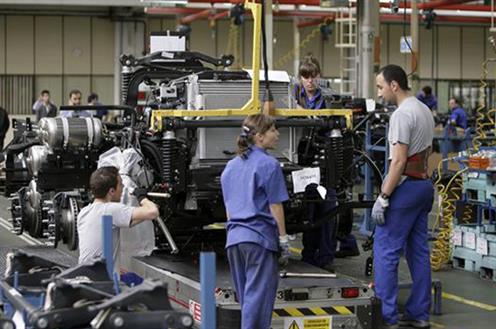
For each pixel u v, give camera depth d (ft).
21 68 119.03
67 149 39.19
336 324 28.12
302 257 39.29
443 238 43.34
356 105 39.93
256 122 25.08
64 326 17.80
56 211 40.60
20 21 118.52
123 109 36.65
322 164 33.32
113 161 33.65
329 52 127.95
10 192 48.03
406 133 29.53
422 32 129.49
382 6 62.59
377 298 29.09
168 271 31.63
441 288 34.91
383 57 127.65
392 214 30.09
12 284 21.58
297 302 28.04
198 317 28.25
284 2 90.99
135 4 106.83
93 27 120.88
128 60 38.60
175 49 40.45
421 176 30.17
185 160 31.86
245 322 24.79
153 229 33.73
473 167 40.88
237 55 118.11
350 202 34.91
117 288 19.25
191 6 100.58
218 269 32.50
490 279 40.14
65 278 20.74
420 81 130.00
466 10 102.99
